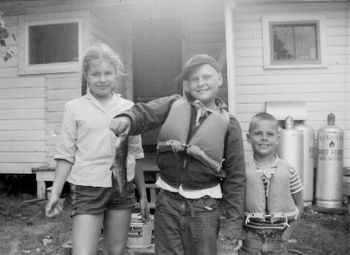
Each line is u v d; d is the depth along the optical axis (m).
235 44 7.04
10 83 7.20
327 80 6.93
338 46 6.94
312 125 6.93
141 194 2.86
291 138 6.16
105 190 2.48
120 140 2.11
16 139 7.14
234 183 2.43
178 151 2.29
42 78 7.09
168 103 2.39
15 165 7.11
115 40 8.38
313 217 5.75
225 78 7.91
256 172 2.69
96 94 2.56
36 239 4.74
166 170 2.37
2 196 7.02
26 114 7.12
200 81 2.32
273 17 6.98
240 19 7.04
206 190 2.35
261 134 2.69
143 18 8.73
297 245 4.50
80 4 6.96
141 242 3.98
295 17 6.97
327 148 6.33
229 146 2.40
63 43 7.05
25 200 6.68
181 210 2.31
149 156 7.71
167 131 2.32
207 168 2.30
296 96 6.96
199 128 2.30
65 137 2.51
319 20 6.94
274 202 2.66
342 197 6.42
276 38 7.05
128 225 2.65
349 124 6.85
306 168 6.42
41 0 7.08
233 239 2.39
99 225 2.49
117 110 2.57
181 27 8.56
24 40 7.15
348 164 6.80
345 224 5.35
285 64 6.96
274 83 6.99
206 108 2.37
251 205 2.66
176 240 2.34
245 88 7.02
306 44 7.02
